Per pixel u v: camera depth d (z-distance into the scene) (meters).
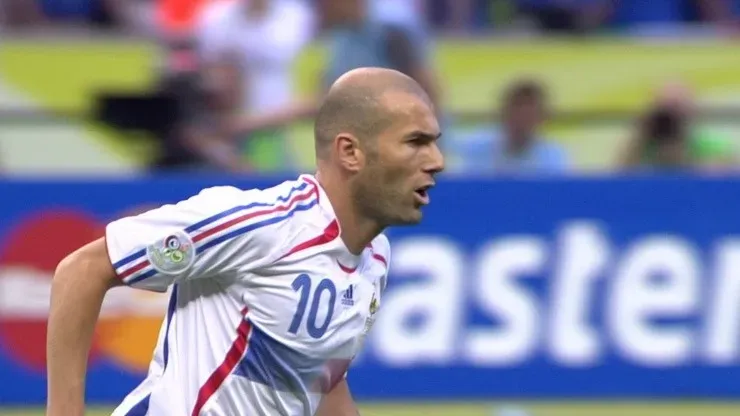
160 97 32.78
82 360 13.11
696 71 39.72
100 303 13.13
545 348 28.05
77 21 40.38
